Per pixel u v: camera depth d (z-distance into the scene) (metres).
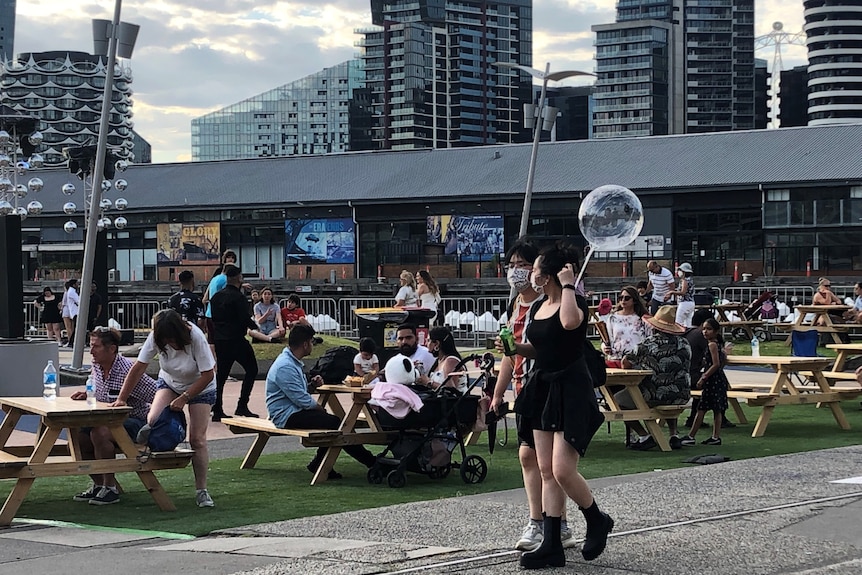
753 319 30.48
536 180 54.22
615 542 7.02
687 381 12.34
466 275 55.06
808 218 49.81
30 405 9.17
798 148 52.16
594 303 35.72
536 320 6.56
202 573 6.45
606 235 7.69
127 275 62.69
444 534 7.45
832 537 7.13
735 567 6.36
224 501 9.38
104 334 9.66
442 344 12.34
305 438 10.09
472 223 54.81
